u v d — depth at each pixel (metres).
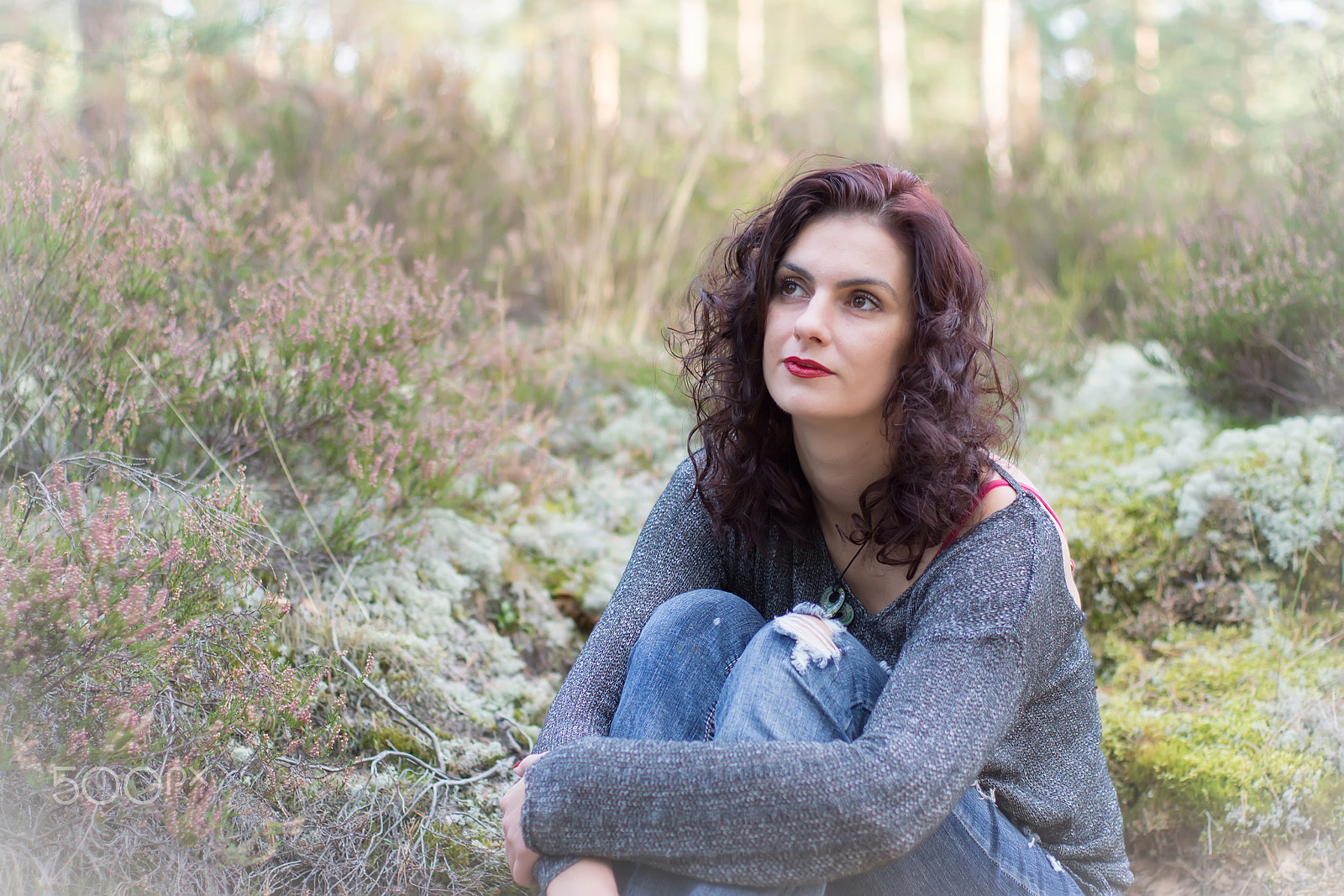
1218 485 2.48
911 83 17.80
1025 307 3.43
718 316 1.56
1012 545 1.32
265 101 3.65
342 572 2.09
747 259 1.54
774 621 1.39
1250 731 2.06
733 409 1.53
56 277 1.88
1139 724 2.12
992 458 1.40
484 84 4.58
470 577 2.32
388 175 3.51
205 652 1.63
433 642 2.08
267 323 2.11
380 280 2.47
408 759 1.84
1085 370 3.24
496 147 4.02
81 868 1.34
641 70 14.23
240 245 2.35
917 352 1.36
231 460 2.05
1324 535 2.39
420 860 1.66
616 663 1.51
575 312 3.55
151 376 2.03
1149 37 15.83
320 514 2.16
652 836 1.20
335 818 1.64
